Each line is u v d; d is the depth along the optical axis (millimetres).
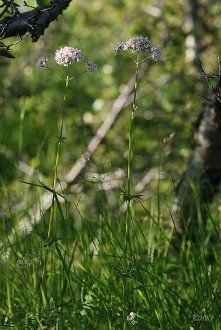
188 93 8812
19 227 6402
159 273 5594
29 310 5238
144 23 9250
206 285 5188
